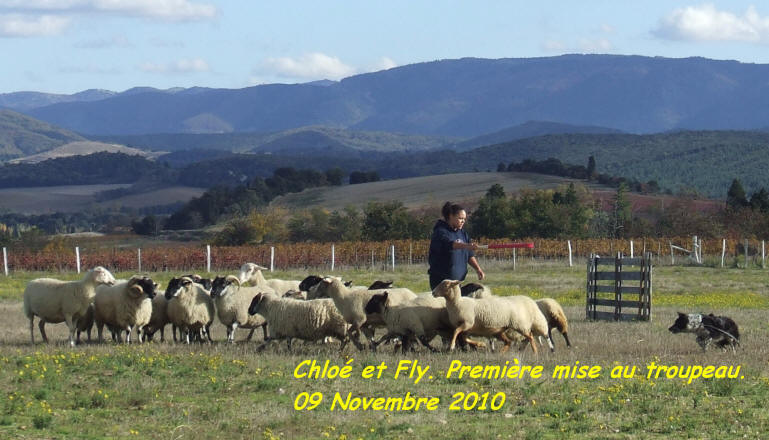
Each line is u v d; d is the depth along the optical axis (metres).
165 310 22.09
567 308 30.92
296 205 134.12
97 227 177.88
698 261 53.78
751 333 21.73
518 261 54.72
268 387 14.67
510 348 18.97
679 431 11.77
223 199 135.12
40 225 179.62
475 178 144.12
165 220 139.38
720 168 185.50
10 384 15.03
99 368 16.64
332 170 170.00
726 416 12.43
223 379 15.41
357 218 92.00
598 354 17.83
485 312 18.05
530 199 84.12
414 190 136.12
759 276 45.34
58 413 13.14
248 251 55.47
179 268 54.47
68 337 22.95
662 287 39.75
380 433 11.84
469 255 18.80
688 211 88.12
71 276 46.94
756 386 14.42
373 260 54.97
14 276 47.19
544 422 12.38
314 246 57.84
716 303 32.69
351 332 19.45
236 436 11.84
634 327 23.97
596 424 12.14
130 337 21.25
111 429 12.18
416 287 38.12
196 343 20.83
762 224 75.94
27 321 26.73
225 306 21.19
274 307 19.52
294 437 11.77
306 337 19.47
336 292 19.38
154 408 13.37
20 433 12.02
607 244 61.09
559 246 60.09
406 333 18.75
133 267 54.22
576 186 121.31
